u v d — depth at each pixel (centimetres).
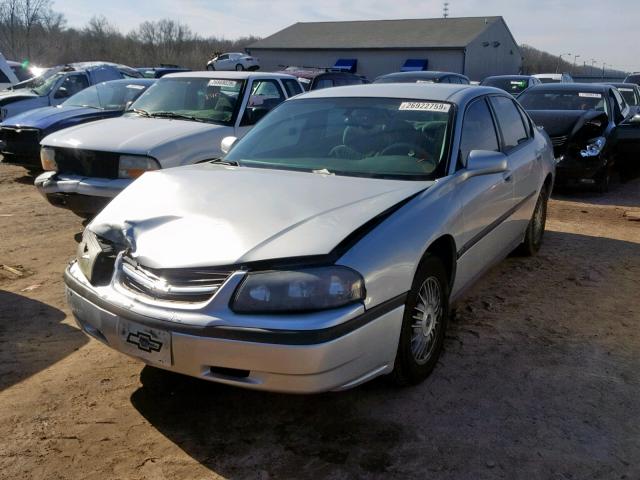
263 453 296
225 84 752
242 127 714
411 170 387
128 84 1091
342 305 282
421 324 346
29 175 1094
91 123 706
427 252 349
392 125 425
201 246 295
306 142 433
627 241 685
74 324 440
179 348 285
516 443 303
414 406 334
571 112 977
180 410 332
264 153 436
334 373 282
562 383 361
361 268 290
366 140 418
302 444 303
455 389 352
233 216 315
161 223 317
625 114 1082
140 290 303
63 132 666
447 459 290
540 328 440
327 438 307
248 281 279
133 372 372
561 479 277
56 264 577
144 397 345
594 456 293
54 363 382
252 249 287
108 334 311
